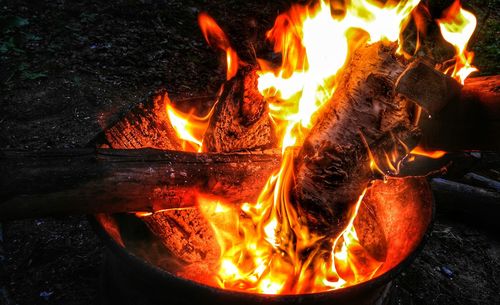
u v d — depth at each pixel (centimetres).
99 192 119
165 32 271
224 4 315
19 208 114
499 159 219
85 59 236
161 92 150
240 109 147
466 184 189
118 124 139
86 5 276
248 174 135
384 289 135
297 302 111
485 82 128
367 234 143
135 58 245
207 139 144
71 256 157
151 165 124
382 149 129
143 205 125
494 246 178
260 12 311
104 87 221
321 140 129
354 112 129
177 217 140
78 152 119
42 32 247
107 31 260
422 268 168
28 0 267
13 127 191
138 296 126
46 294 148
